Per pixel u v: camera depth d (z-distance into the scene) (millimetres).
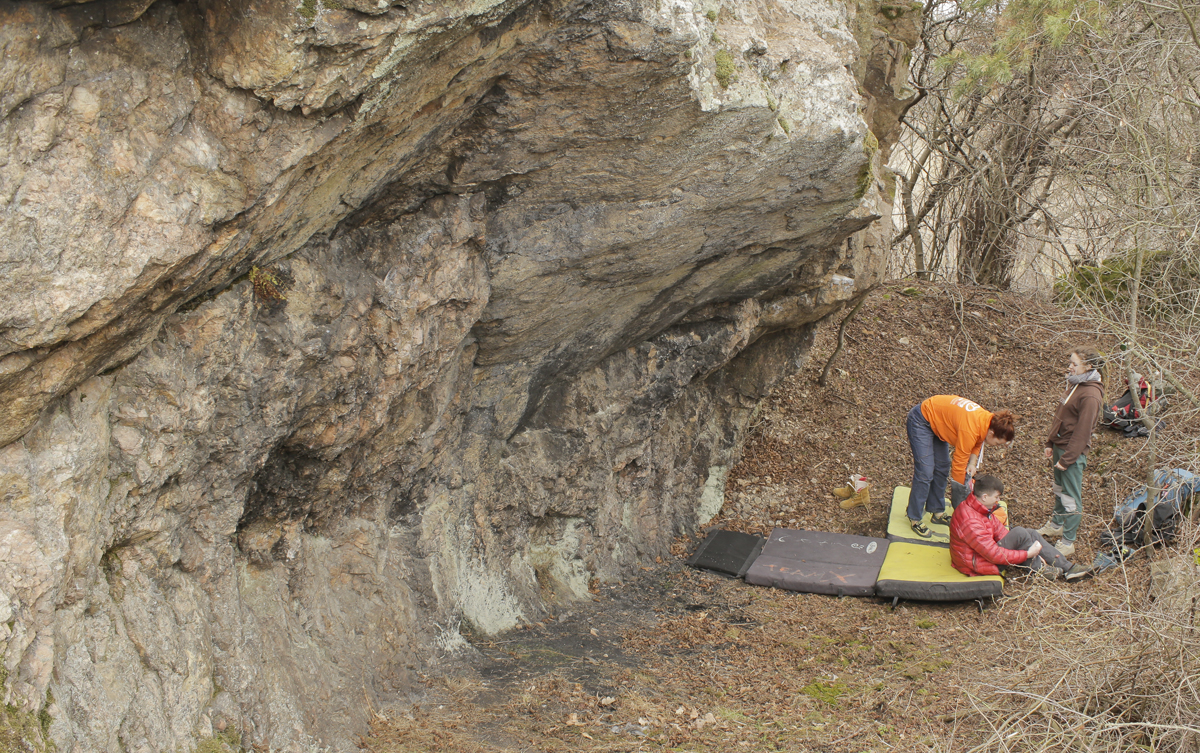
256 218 2338
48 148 1821
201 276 2328
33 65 1743
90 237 1910
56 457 2160
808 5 4270
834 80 4137
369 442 3672
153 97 1977
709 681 4637
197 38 2008
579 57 2775
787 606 5812
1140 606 3900
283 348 2902
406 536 4387
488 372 4492
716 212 4219
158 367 2457
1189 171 6078
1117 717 3402
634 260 4238
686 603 5895
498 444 5004
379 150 2664
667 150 3498
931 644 5090
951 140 10406
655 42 2820
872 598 5844
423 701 3943
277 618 3369
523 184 3463
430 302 3475
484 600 4910
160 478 2574
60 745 2049
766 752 3752
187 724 2574
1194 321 5703
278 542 3494
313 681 3389
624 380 5672
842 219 5133
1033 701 3746
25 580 2057
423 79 2393
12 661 2004
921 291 10391
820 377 8867
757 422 8344
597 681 4461
